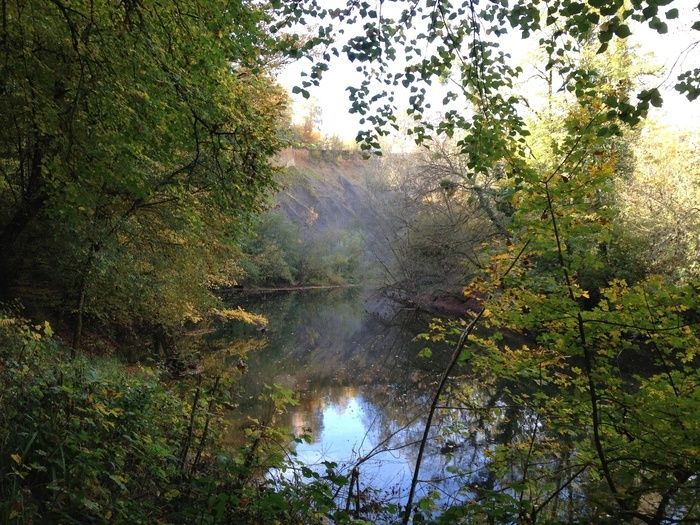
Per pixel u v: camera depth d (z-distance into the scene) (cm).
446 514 374
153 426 441
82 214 915
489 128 441
